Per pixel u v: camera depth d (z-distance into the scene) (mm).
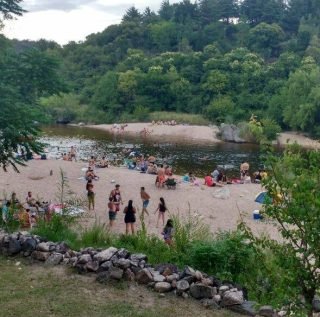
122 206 25141
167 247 13242
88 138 67188
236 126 69562
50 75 22844
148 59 115000
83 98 106125
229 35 143750
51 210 18703
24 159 22203
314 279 5938
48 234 13297
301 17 148875
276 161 6500
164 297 9609
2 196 26031
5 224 16797
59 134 72188
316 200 5727
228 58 103438
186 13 149625
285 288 6062
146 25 145750
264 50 124938
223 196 27969
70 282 10109
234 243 11406
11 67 22031
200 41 130125
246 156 52594
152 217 23453
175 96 98000
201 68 104125
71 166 36188
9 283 9930
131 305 9188
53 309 8852
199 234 13992
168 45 132875
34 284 9945
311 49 109875
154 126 81250
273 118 79688
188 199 27578
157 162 46344
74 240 13617
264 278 9703
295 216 6012
